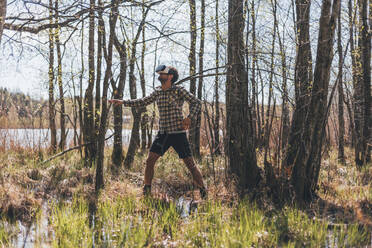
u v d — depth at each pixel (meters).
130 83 7.54
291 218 3.95
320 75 4.68
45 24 5.64
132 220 4.08
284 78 5.03
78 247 3.30
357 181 5.72
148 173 5.09
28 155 7.69
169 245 3.42
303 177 4.71
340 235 3.38
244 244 3.17
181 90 4.93
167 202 4.80
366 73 7.37
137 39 6.51
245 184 5.22
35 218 4.17
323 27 4.59
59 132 9.76
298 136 5.18
